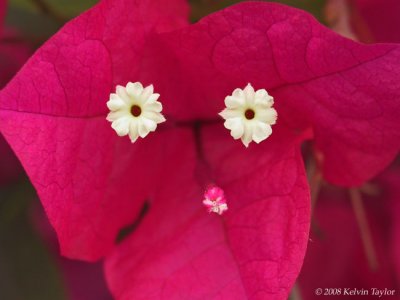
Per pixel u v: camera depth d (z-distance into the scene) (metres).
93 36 0.10
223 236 0.11
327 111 0.10
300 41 0.10
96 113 0.10
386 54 0.09
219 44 0.10
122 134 0.10
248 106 0.10
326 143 0.10
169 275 0.11
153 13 0.11
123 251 0.11
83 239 0.11
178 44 0.11
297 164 0.10
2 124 0.09
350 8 0.13
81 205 0.10
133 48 0.10
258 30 0.10
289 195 0.10
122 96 0.10
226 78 0.11
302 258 0.10
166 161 0.12
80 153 0.10
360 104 0.10
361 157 0.10
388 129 0.10
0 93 0.09
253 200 0.11
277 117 0.11
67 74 0.09
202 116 0.12
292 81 0.10
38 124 0.09
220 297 0.10
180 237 0.11
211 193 0.10
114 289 0.11
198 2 0.13
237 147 0.11
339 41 0.09
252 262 0.10
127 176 0.11
